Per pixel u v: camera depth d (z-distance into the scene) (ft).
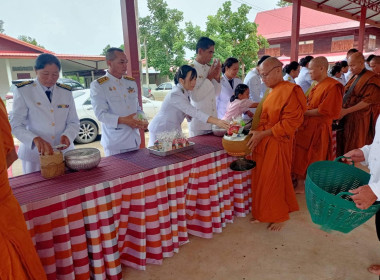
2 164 3.58
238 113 9.52
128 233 6.47
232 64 11.06
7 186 3.68
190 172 6.97
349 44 59.21
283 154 7.56
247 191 8.81
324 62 9.21
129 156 7.20
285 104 7.03
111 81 8.00
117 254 5.90
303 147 10.08
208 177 7.41
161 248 6.72
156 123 8.70
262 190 7.72
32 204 4.68
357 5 31.45
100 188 5.43
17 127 6.43
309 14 67.05
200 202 7.48
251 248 7.30
